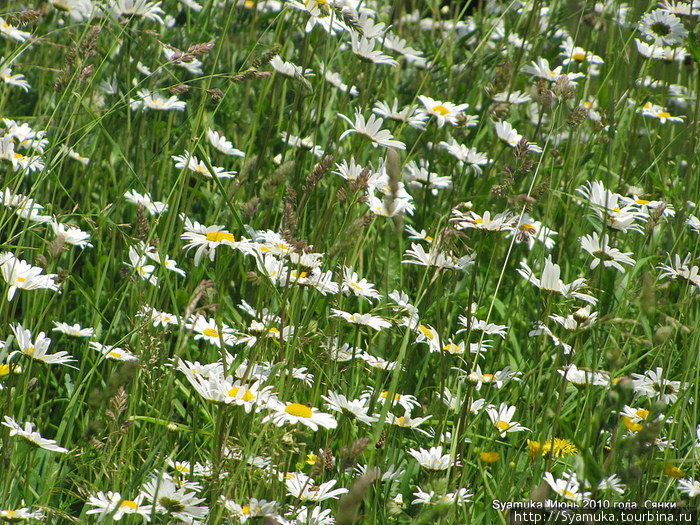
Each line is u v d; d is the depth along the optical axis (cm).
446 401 469
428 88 771
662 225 651
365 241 582
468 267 520
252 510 327
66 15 723
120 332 527
